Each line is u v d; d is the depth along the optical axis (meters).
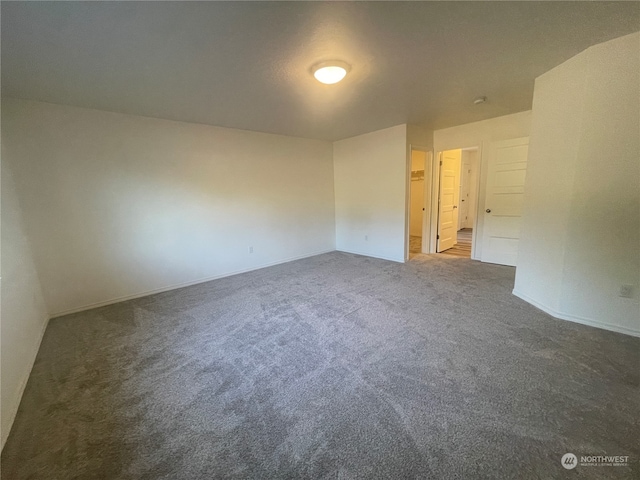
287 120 3.96
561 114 2.46
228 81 2.56
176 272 3.94
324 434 1.44
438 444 1.35
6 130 2.72
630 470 1.20
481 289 3.40
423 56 2.21
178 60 2.14
